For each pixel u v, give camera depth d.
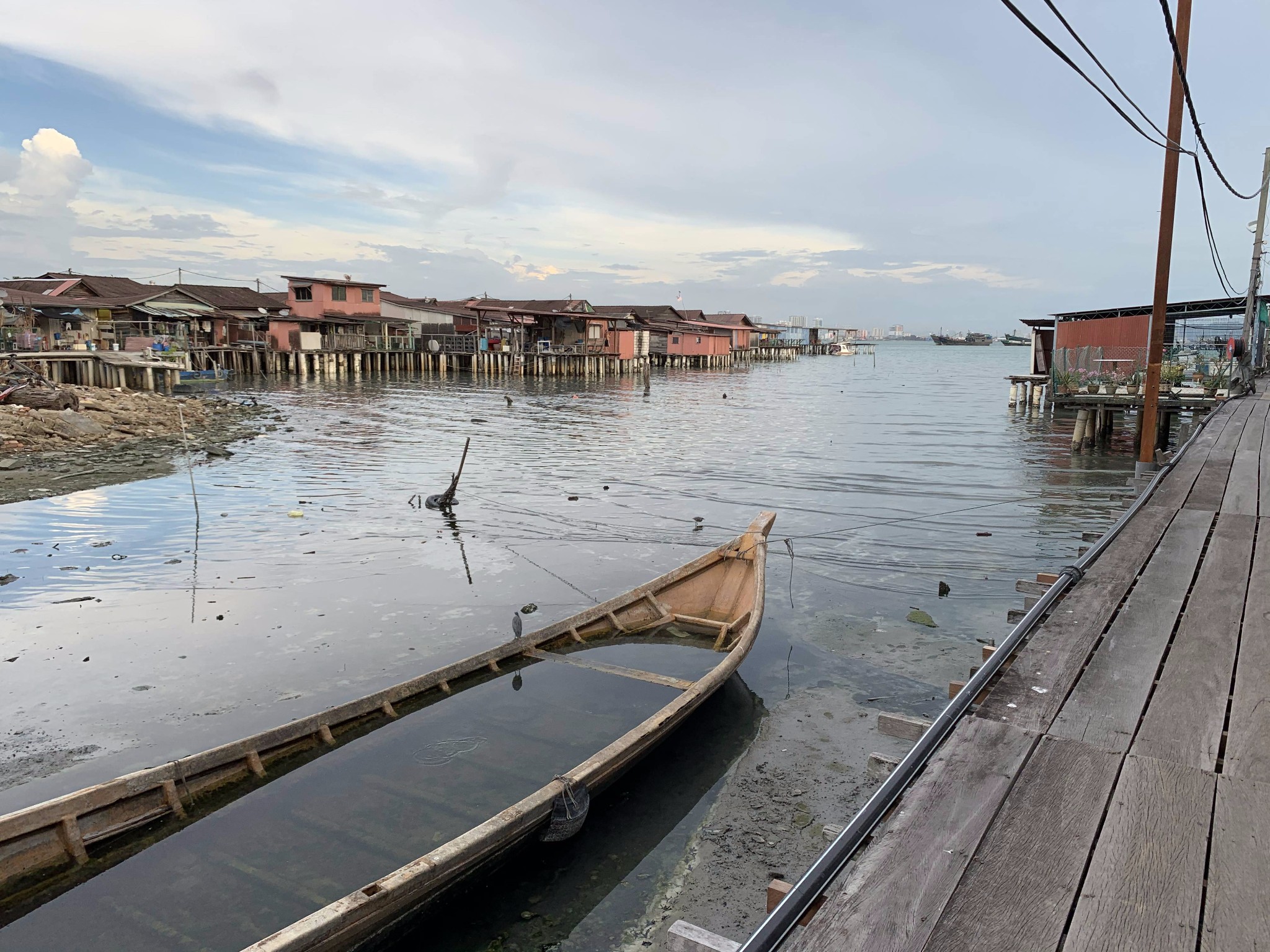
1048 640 5.21
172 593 10.45
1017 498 16.39
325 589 10.71
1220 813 3.27
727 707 7.44
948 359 135.62
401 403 36.78
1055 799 3.41
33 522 13.80
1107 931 2.64
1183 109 11.37
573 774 5.25
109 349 39.62
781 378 65.19
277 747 6.05
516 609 10.06
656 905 4.87
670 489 17.53
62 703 7.46
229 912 4.63
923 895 2.86
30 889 4.76
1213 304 27.59
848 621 9.61
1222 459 12.07
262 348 50.78
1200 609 5.70
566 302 62.09
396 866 5.04
